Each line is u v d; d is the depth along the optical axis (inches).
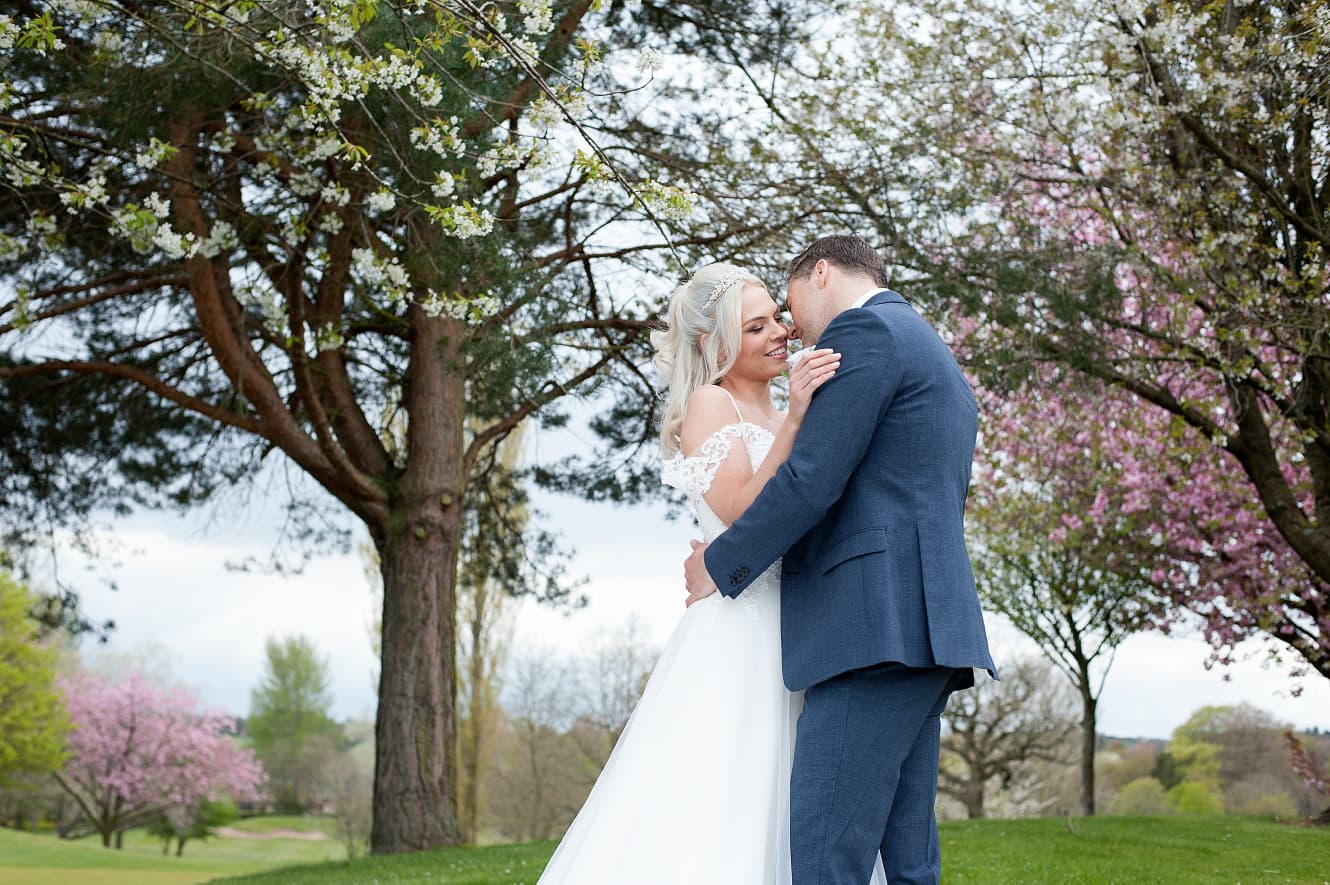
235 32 214.8
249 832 1877.5
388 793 377.4
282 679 2143.2
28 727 1135.6
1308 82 294.4
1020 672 849.5
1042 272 325.1
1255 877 256.7
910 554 85.0
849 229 339.6
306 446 375.2
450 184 222.2
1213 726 1037.8
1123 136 315.9
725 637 94.4
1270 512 366.3
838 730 84.7
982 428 422.6
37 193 328.2
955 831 380.5
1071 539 468.1
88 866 854.5
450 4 184.5
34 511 453.1
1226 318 323.3
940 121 353.4
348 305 409.7
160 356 420.8
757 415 103.4
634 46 364.5
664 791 90.5
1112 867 265.4
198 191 314.7
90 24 287.4
